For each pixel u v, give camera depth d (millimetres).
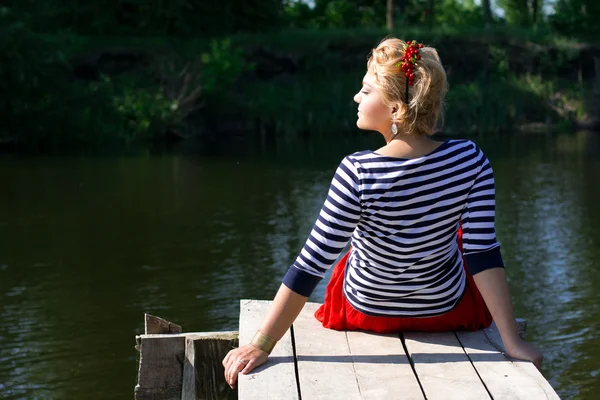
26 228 12625
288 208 14039
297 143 25547
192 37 31141
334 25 38688
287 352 2953
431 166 2779
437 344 2998
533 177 17281
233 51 30188
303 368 2812
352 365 2834
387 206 2791
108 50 28984
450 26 34500
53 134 25125
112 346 7688
